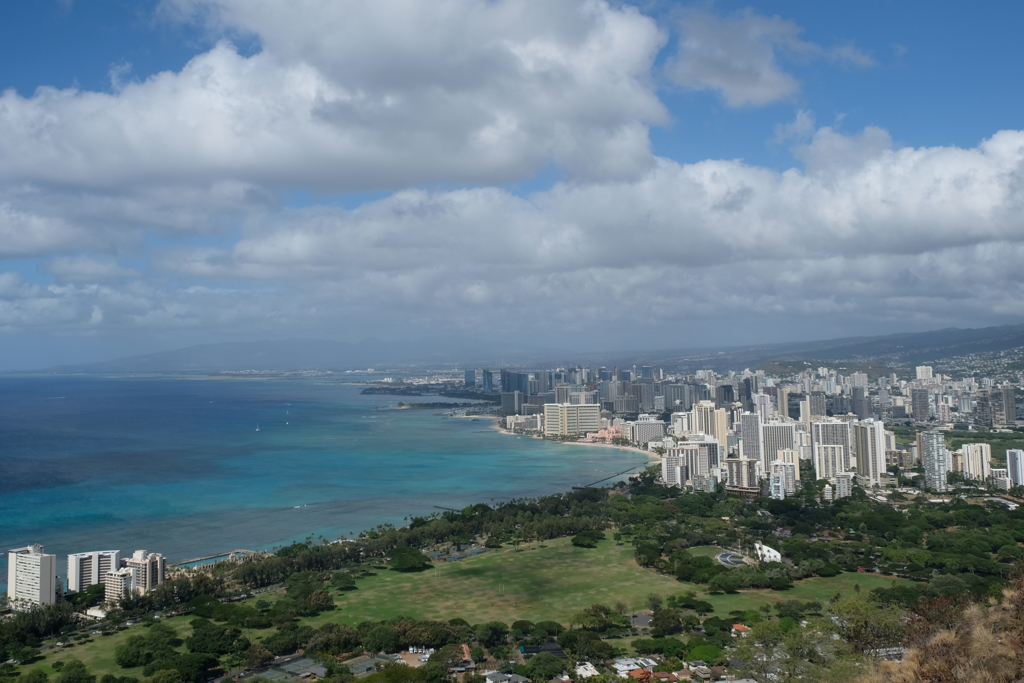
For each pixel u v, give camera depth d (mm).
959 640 93000
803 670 146625
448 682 177750
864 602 169750
